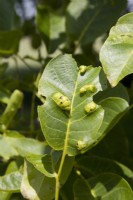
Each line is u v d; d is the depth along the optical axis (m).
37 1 0.94
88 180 0.56
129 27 0.49
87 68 0.52
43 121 0.50
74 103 0.51
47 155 0.52
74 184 0.56
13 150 0.61
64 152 0.51
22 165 0.55
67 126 0.51
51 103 0.51
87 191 0.55
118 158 0.70
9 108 0.64
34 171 0.52
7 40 0.72
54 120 0.51
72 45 0.74
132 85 0.73
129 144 0.77
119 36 0.49
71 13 0.74
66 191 0.58
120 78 0.47
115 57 0.48
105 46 0.48
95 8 0.72
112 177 0.55
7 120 0.63
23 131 0.71
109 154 0.69
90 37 0.72
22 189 0.51
